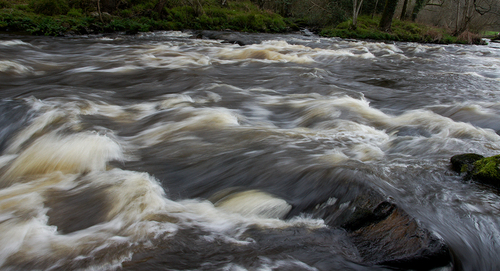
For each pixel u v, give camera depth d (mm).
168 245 2570
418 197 3051
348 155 4125
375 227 2598
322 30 27250
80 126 4703
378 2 37438
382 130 5285
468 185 3314
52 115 4883
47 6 18438
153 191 3328
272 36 22188
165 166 3957
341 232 2697
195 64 10898
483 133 5023
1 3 18000
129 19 20562
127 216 2941
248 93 7438
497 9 39938
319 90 7812
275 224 2893
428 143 4520
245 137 4637
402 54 17250
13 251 2514
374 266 2369
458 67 12484
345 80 9430
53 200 3184
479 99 7367
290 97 7180
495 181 3254
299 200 3164
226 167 3852
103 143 4219
